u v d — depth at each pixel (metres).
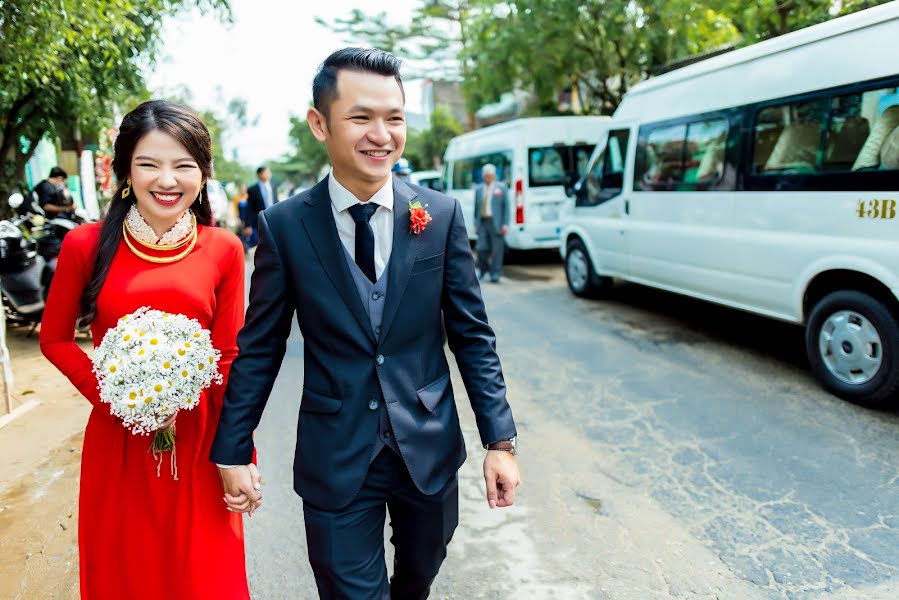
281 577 2.66
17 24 5.23
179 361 1.70
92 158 9.38
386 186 1.65
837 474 3.31
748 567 2.63
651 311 6.96
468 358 1.76
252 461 1.71
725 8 9.20
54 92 7.05
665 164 6.02
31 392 4.80
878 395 4.02
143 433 1.72
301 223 1.64
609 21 10.77
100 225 1.87
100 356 1.72
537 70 12.32
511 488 1.66
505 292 8.40
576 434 3.94
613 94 13.48
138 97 8.76
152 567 1.84
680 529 2.92
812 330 4.44
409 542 1.78
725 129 5.21
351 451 1.62
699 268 5.63
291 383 5.08
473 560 2.75
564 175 9.91
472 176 11.76
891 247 3.87
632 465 3.53
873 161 3.96
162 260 1.85
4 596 2.52
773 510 3.02
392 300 1.63
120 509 1.83
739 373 4.86
